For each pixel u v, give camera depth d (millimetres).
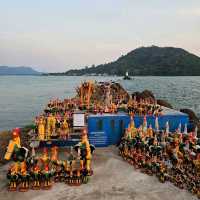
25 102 97000
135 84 173750
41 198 15945
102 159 21500
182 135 22234
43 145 22875
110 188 17188
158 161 19250
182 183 17500
